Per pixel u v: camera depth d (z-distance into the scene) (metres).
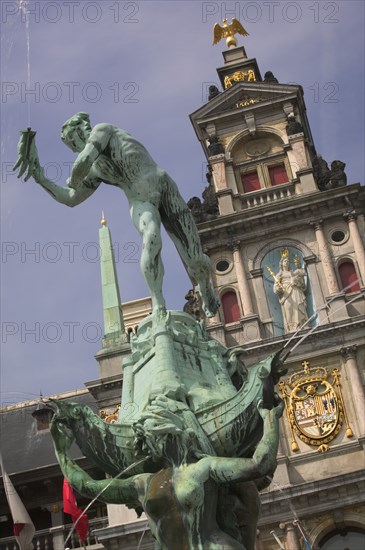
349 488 39.97
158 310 12.45
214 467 10.34
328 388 42.94
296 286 45.78
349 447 41.44
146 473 10.98
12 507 37.19
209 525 10.31
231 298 47.03
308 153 50.62
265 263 47.56
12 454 47.44
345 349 43.47
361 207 47.94
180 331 12.30
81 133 13.55
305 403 42.88
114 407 45.16
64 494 37.97
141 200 12.99
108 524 41.38
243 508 10.84
